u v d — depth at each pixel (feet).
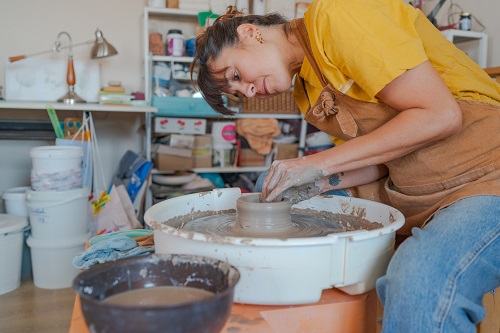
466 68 4.00
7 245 8.19
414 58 3.29
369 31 3.34
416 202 4.15
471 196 3.52
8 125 10.41
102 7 11.87
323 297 3.16
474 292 3.09
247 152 12.07
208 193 4.58
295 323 2.99
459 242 3.03
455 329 2.76
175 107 10.73
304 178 3.45
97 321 2.00
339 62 3.58
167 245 3.07
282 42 4.12
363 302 3.14
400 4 3.74
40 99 11.34
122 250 4.18
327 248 2.85
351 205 4.42
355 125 4.11
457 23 10.32
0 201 11.34
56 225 8.46
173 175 11.43
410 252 2.94
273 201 3.69
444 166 3.91
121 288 2.56
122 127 12.40
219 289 2.47
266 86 4.10
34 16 11.37
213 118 12.25
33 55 10.52
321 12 3.57
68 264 8.61
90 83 11.73
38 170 8.47
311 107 4.75
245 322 2.86
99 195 10.02
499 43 9.90
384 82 3.31
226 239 2.74
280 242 2.71
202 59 4.19
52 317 7.25
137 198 10.27
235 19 4.17
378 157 3.45
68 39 11.64
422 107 3.34
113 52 10.69
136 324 1.92
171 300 2.46
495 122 3.67
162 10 11.23
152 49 11.43
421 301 2.71
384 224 3.97
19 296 8.14
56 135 9.87
